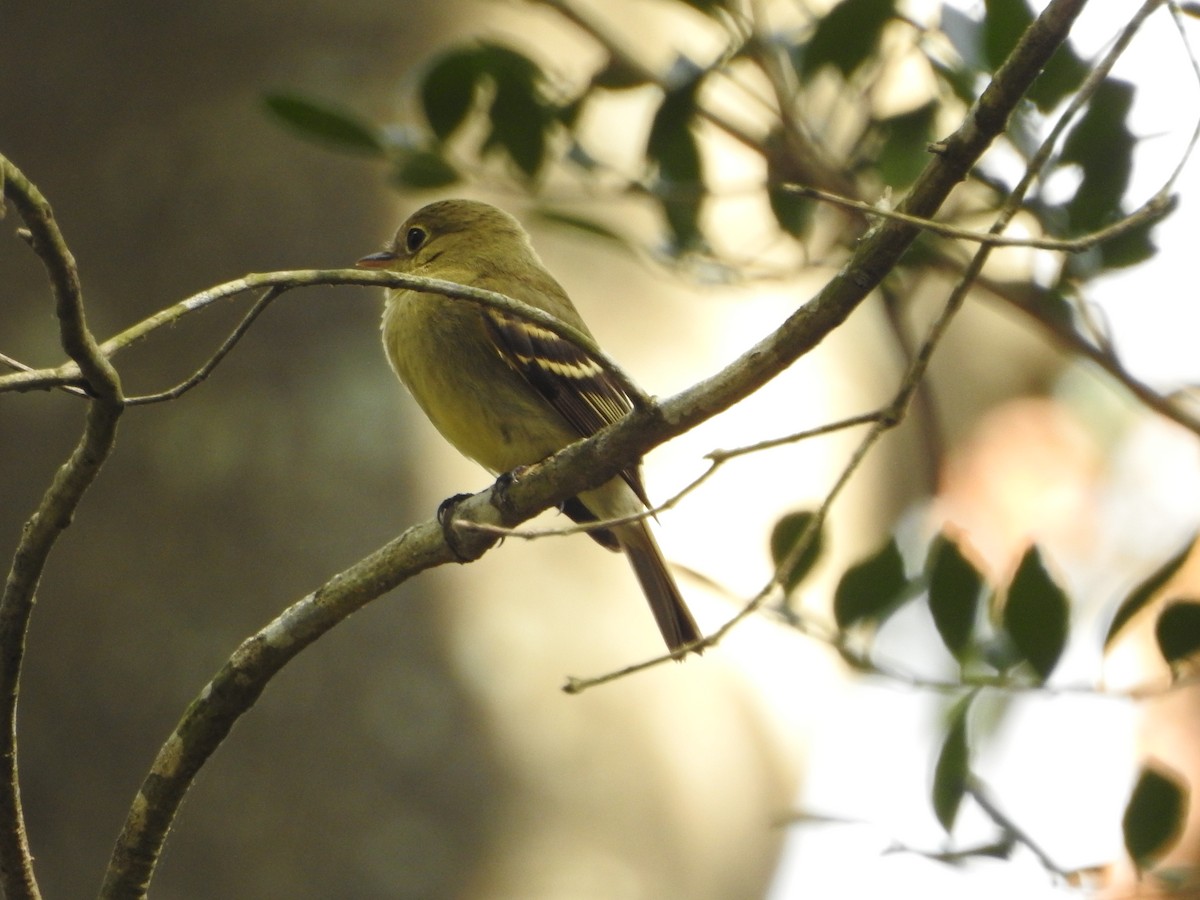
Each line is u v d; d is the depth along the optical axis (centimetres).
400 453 1149
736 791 1148
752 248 1011
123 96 1223
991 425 1672
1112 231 529
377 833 1048
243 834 1043
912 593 736
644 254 899
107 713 1098
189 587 1115
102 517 1127
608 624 1136
